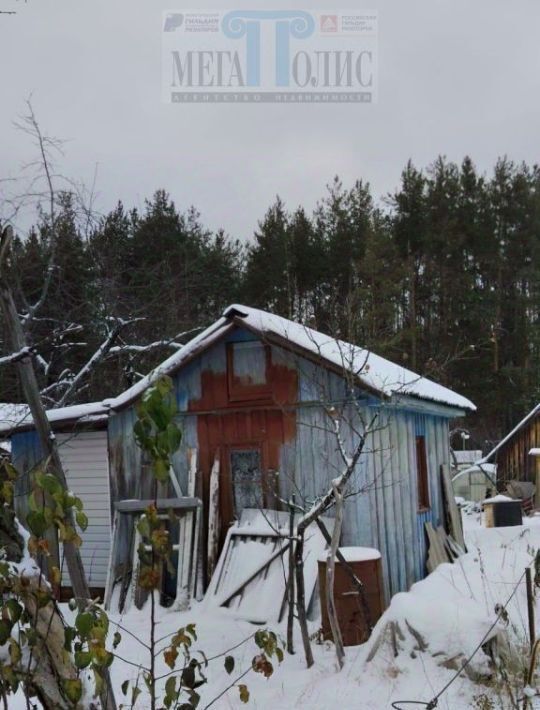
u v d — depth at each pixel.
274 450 10.01
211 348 10.49
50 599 2.90
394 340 12.53
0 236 5.34
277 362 10.09
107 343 14.36
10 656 2.72
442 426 13.40
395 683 5.70
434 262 32.94
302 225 32.88
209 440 10.44
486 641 5.78
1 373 11.07
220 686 6.20
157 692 5.91
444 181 34.78
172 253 21.48
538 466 22.16
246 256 32.41
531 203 34.97
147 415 2.93
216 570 9.45
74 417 10.88
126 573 9.86
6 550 2.98
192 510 9.97
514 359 33.25
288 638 7.08
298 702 5.62
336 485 6.53
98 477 11.23
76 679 2.84
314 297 30.81
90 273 14.87
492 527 16.67
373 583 7.45
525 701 4.92
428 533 11.30
